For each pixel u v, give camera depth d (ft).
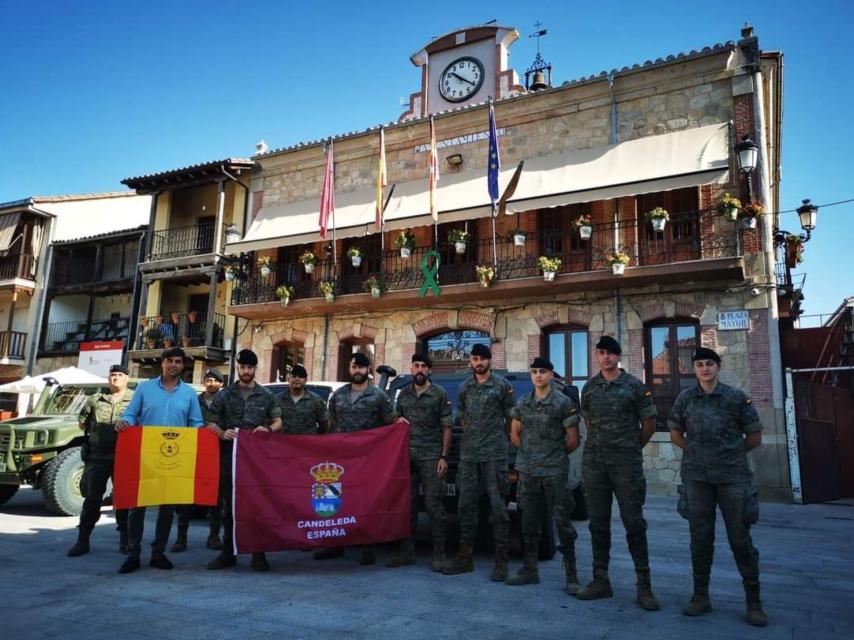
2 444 31.68
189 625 13.51
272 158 67.56
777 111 55.36
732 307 45.50
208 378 26.14
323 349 61.16
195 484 19.90
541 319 52.01
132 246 81.20
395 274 57.06
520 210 48.85
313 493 19.74
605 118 52.24
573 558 17.37
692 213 46.93
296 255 64.80
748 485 15.20
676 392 46.98
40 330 84.64
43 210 86.33
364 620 14.03
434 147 53.06
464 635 13.07
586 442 17.19
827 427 46.65
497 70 61.57
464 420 19.67
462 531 19.40
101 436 21.65
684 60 48.85
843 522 32.63
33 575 18.04
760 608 14.57
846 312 53.26
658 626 14.01
